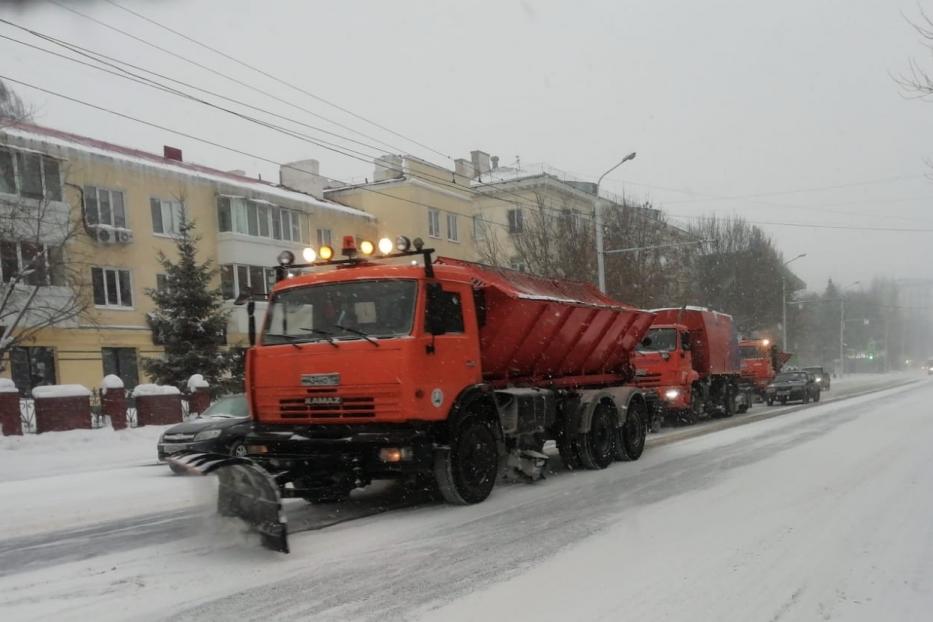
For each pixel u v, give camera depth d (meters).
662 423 18.75
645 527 6.54
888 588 4.74
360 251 7.91
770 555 5.51
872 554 5.50
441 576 5.20
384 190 37.41
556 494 8.36
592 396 10.45
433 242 37.94
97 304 25.48
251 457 7.35
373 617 4.41
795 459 10.50
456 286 7.83
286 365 7.38
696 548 5.76
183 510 8.22
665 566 5.29
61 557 6.04
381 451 6.88
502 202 40.62
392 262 8.07
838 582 4.87
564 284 10.78
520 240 32.38
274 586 5.05
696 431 15.55
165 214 27.88
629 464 10.82
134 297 26.58
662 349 17.33
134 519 7.72
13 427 17.16
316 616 4.45
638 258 30.88
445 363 7.39
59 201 23.66
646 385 17.14
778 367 30.98
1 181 22.02
